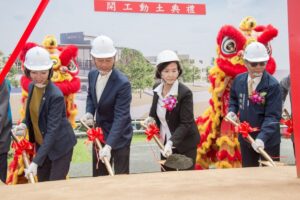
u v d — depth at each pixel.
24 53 3.53
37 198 0.54
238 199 0.49
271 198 0.49
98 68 2.47
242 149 2.67
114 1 4.83
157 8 4.98
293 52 0.65
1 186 0.64
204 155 3.92
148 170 4.50
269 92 2.48
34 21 0.57
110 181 0.64
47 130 2.33
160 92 2.60
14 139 2.38
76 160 4.68
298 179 0.61
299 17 0.64
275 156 2.59
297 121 0.63
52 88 2.35
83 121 2.65
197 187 0.56
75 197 0.53
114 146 2.46
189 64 5.09
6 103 2.44
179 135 2.46
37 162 2.23
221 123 3.77
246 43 3.62
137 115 5.07
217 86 3.73
